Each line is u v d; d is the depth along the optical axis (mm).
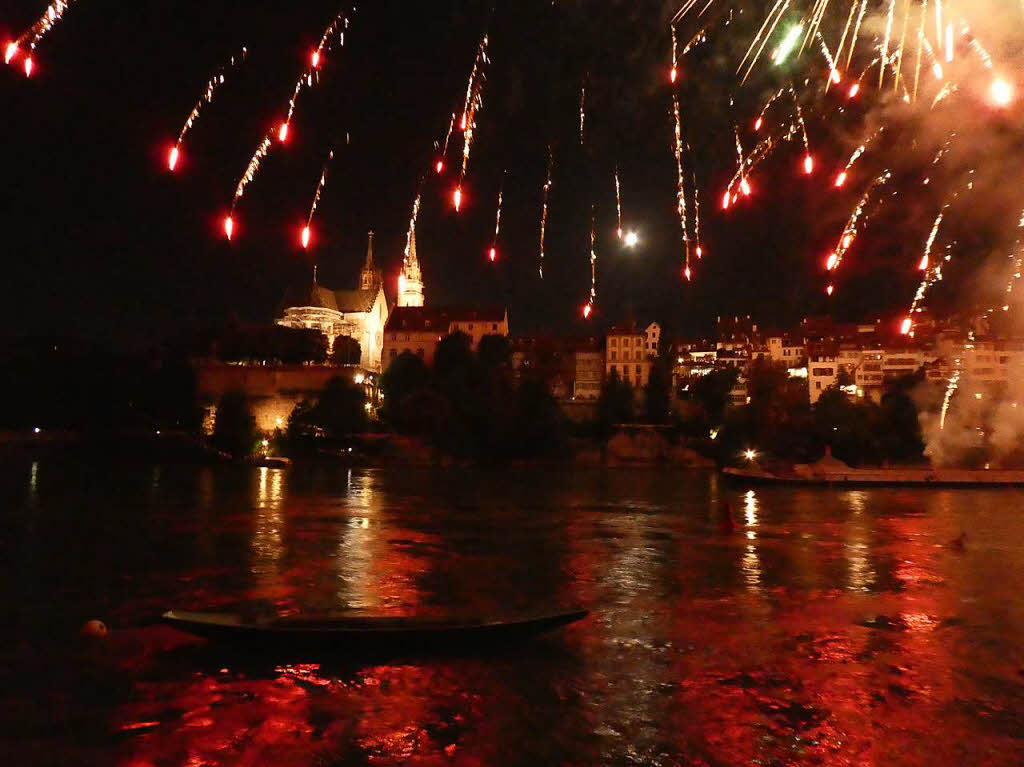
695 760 15836
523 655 22281
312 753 16062
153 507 61438
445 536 47875
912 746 16547
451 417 140000
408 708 18344
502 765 15594
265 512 59406
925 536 50969
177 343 174125
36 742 16531
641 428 150375
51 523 50781
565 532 50781
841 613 28172
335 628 22234
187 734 16953
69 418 138125
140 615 27031
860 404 135625
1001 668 21766
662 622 26547
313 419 144625
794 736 17016
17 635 24141
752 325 193875
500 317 193625
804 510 68938
